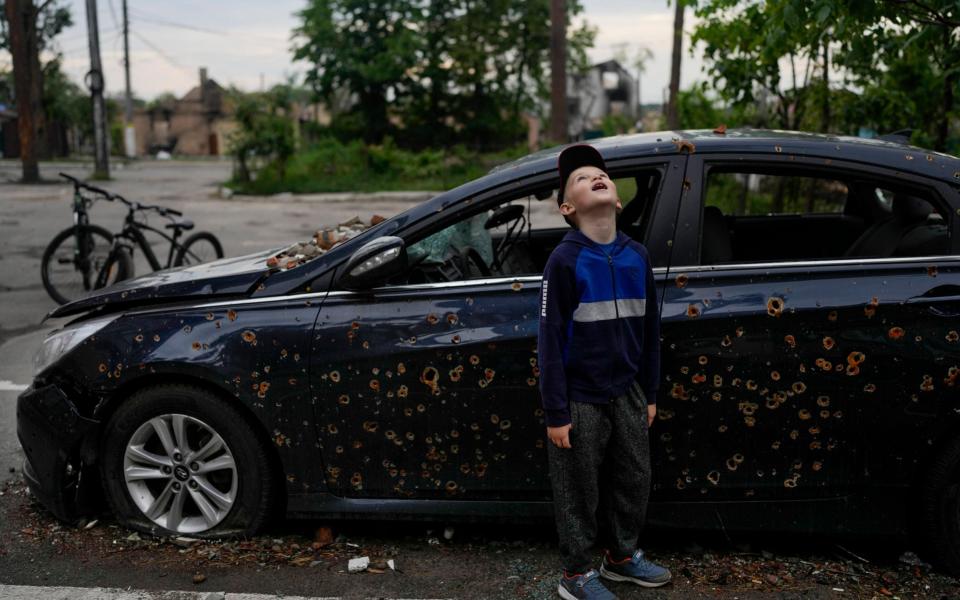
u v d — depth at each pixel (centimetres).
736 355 286
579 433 256
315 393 309
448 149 3806
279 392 310
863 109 804
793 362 285
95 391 326
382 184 2505
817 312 283
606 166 305
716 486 296
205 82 7806
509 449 302
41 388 337
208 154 7806
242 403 318
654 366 265
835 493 295
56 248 812
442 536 337
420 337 300
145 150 7812
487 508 309
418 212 314
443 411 302
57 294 814
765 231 419
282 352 309
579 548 272
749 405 288
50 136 4938
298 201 2178
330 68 3769
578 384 255
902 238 327
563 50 2331
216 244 884
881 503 294
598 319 251
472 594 293
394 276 300
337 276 316
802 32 590
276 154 2570
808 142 304
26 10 3838
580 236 254
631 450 265
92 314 353
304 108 4588
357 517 318
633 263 255
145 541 333
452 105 3903
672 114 1795
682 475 296
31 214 1614
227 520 329
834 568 307
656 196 301
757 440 291
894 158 299
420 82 3866
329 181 2516
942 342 282
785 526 299
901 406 285
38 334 700
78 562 319
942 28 435
